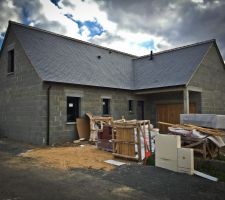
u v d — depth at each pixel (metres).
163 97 18.03
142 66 20.94
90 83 14.82
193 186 6.08
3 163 8.58
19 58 14.82
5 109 16.20
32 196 5.30
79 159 9.20
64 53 16.39
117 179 6.66
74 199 5.14
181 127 9.47
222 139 9.20
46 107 12.70
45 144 12.52
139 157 8.70
